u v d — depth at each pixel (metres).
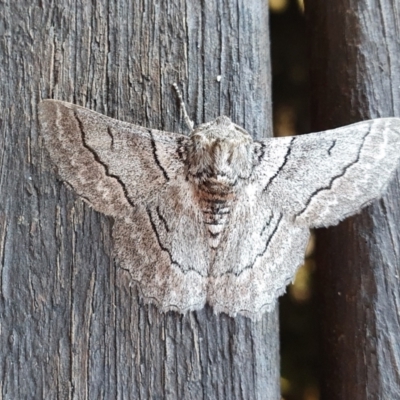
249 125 0.17
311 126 0.18
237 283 0.16
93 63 0.17
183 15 0.17
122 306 0.16
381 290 0.17
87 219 0.16
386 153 0.16
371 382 0.16
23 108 0.17
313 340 0.19
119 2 0.17
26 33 0.17
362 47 0.18
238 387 0.16
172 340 0.16
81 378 0.16
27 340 0.16
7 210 0.16
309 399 0.19
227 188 0.16
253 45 0.17
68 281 0.16
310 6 0.19
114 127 0.16
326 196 0.16
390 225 0.17
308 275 0.19
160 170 0.16
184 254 0.16
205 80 0.17
